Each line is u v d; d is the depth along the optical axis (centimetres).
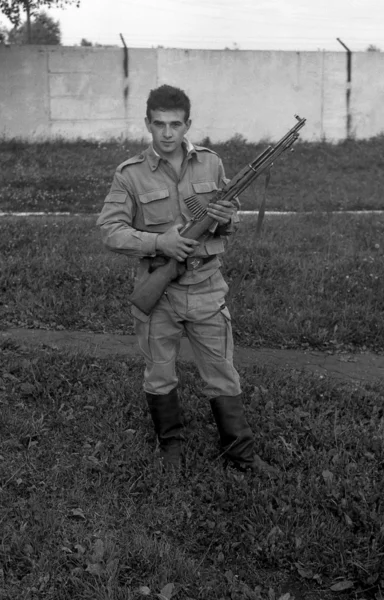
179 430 376
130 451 370
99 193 1301
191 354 522
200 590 281
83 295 629
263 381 465
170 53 1845
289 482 353
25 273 664
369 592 288
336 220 973
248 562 300
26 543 299
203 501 338
